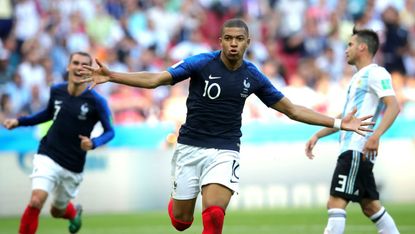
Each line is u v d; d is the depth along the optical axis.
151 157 50.66
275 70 64.81
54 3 67.81
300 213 44.97
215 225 21.31
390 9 68.44
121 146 50.53
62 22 67.00
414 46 68.50
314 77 63.59
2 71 64.44
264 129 50.75
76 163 29.69
